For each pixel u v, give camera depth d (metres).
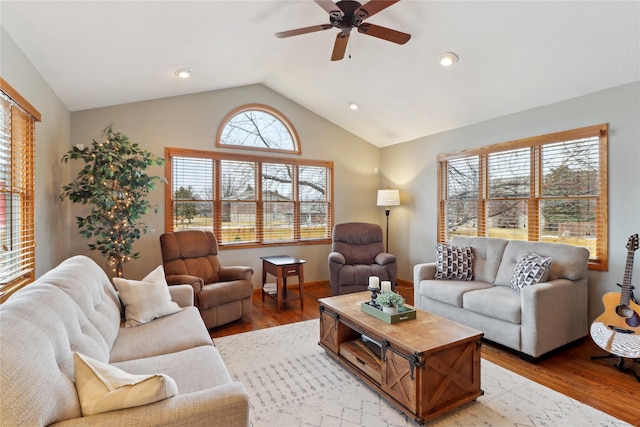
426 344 1.96
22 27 2.10
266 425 1.92
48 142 2.99
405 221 5.43
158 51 2.94
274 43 3.52
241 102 4.79
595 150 3.25
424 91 3.95
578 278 2.97
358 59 3.70
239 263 4.78
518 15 2.57
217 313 3.40
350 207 5.68
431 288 3.48
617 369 2.57
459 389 2.05
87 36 2.40
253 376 2.47
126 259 3.53
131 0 2.11
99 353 1.59
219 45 3.17
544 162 3.67
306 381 2.40
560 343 2.81
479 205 4.32
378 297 2.46
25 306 1.26
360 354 2.46
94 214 3.35
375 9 2.18
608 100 3.12
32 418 0.94
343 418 1.98
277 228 5.11
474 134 4.35
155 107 4.25
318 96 4.80
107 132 3.66
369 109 4.75
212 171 4.64
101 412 1.12
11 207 2.21
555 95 3.40
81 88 3.27
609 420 1.96
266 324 3.59
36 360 1.06
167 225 4.30
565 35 2.64
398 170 5.56
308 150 5.30
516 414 2.02
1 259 2.09
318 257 5.41
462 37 2.95
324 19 3.11
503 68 3.20
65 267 2.00
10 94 2.06
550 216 3.62
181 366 1.72
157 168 4.26
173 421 1.13
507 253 3.47
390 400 2.07
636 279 2.95
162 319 2.45
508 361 2.72
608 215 3.13
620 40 2.56
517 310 2.72
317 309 4.11
